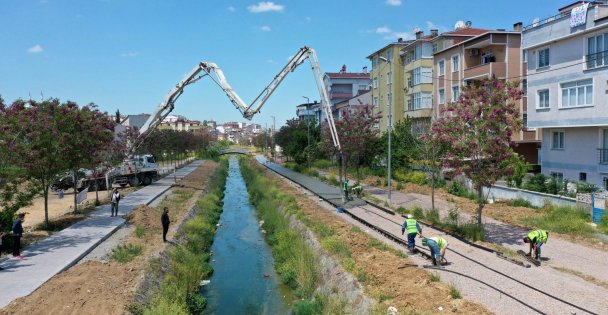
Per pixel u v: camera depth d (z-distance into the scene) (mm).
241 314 14586
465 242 17688
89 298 11852
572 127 25609
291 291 16406
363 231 19984
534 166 34375
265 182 42312
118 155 34094
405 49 48812
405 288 12109
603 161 23969
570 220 19219
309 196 32969
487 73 34938
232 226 27734
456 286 12398
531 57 28312
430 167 28578
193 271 16609
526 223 20609
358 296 12305
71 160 22562
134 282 13383
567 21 24953
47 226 20750
